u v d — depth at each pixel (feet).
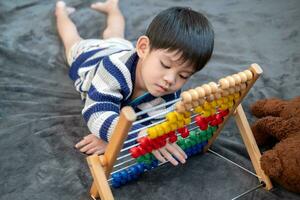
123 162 3.65
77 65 4.59
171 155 3.39
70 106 4.47
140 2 6.44
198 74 5.02
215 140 4.17
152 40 3.34
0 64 4.96
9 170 3.69
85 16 5.94
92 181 3.65
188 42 3.20
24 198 3.46
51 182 3.62
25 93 4.58
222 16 6.27
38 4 6.19
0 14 5.86
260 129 4.04
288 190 3.69
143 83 3.70
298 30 6.01
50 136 4.07
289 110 4.01
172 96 3.96
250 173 3.84
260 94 4.75
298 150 3.52
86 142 3.97
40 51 5.24
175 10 3.42
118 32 5.55
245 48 5.60
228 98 3.36
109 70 3.72
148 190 3.64
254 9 6.49
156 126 3.04
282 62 5.34
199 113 3.33
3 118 4.22
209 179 3.78
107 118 3.49
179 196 3.60
